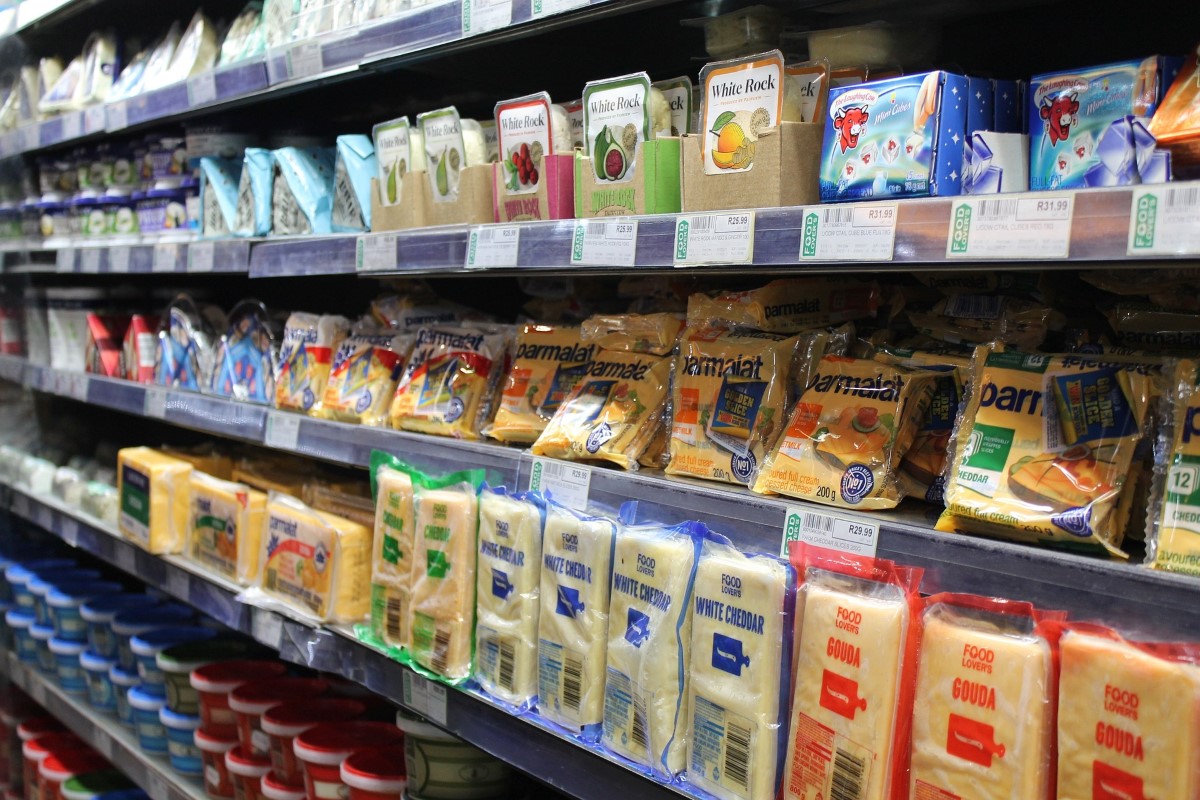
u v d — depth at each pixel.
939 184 1.09
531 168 1.57
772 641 1.12
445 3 1.63
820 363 1.36
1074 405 1.08
